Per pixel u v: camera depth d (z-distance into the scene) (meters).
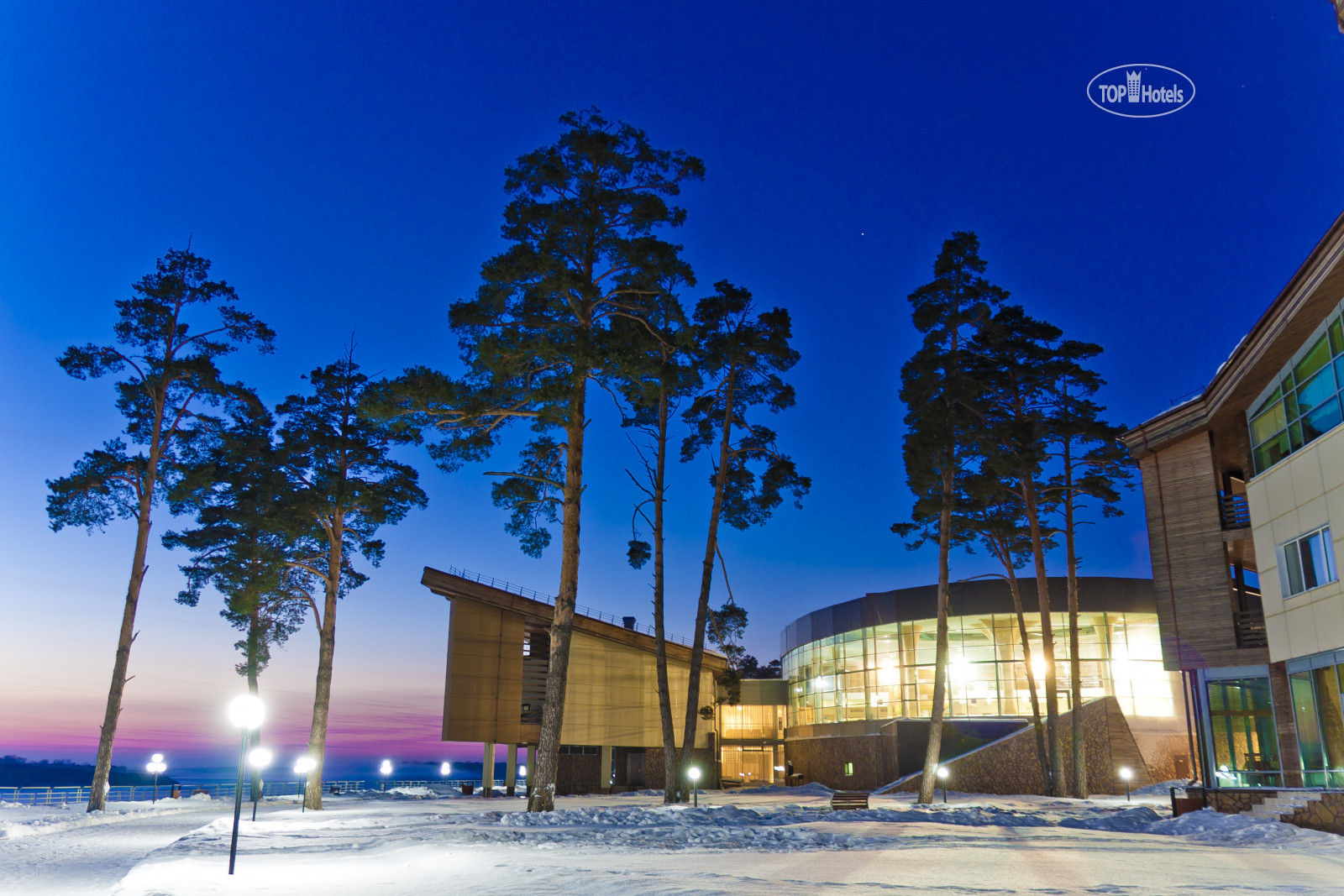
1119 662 50.94
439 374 25.53
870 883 11.16
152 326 33.72
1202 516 28.55
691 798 43.31
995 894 10.07
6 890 13.13
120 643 33.12
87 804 32.00
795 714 66.00
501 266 25.56
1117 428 34.94
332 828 22.95
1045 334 36.56
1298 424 24.14
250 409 35.69
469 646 50.94
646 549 32.38
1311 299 21.84
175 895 10.73
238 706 13.70
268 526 33.19
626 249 26.98
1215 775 26.62
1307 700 24.16
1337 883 11.70
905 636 55.91
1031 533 37.91
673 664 55.97
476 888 11.45
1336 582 22.23
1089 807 31.00
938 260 34.69
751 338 33.72
